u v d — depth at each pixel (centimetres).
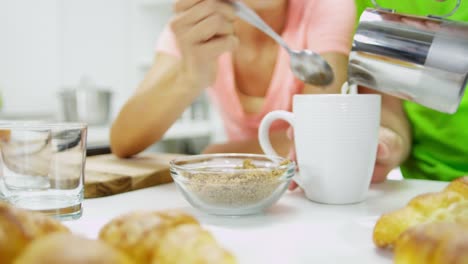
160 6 220
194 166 52
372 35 49
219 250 31
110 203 51
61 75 204
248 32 84
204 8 69
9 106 186
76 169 46
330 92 75
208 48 72
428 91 47
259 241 40
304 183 52
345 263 36
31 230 32
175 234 32
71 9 205
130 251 32
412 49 47
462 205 39
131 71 232
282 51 82
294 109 52
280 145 71
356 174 50
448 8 69
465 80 45
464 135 72
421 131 75
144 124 74
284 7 84
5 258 31
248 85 88
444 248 31
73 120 156
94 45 216
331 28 78
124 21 228
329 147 50
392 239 37
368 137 50
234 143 77
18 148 46
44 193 46
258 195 46
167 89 76
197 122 203
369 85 51
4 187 46
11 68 186
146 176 58
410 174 79
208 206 46
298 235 41
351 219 46
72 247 28
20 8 188
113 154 76
